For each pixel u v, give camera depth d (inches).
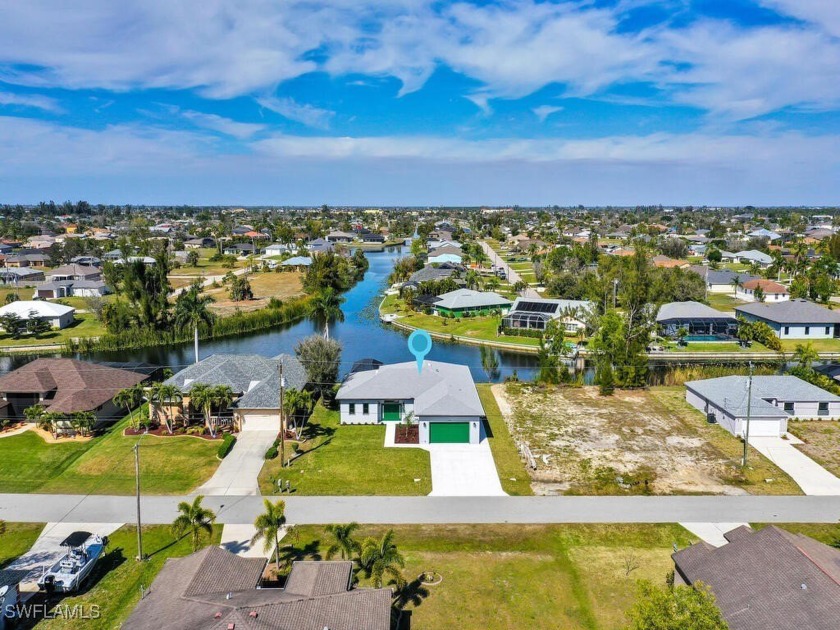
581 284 4891.7
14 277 6072.8
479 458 1996.8
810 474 1881.2
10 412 2385.6
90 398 2300.7
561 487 1788.9
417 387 2348.7
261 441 2119.8
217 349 3791.8
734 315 4382.4
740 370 3122.5
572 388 2832.2
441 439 2128.4
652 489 1776.6
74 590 1282.0
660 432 2247.8
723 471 1902.1
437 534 1521.9
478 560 1409.9
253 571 1186.6
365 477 1845.5
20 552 1439.5
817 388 2460.6
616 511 1642.5
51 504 1670.8
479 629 1181.7
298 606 1033.5
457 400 2172.7
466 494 1740.9
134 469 1884.8
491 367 3280.0
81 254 7839.6
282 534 1512.1
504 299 4781.0
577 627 1191.6
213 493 1736.0
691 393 2573.8
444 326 4276.6
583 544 1481.3
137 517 1494.8
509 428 2292.1
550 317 3976.4
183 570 1151.0
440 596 1278.3
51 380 2437.3
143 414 2389.3
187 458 1964.8
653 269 4188.0
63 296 5408.5
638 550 1455.5
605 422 2359.7
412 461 1964.8
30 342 3836.1
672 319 3880.4
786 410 2394.2
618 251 7219.5
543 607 1248.8
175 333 3973.9
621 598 1277.1
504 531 1539.1
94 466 1905.8
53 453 2018.9
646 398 2674.7
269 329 4399.6
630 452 2057.1
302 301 5024.6
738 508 1662.2
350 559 1293.1
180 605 1039.6
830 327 3833.7
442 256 7308.1
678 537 1513.3
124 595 1275.8
